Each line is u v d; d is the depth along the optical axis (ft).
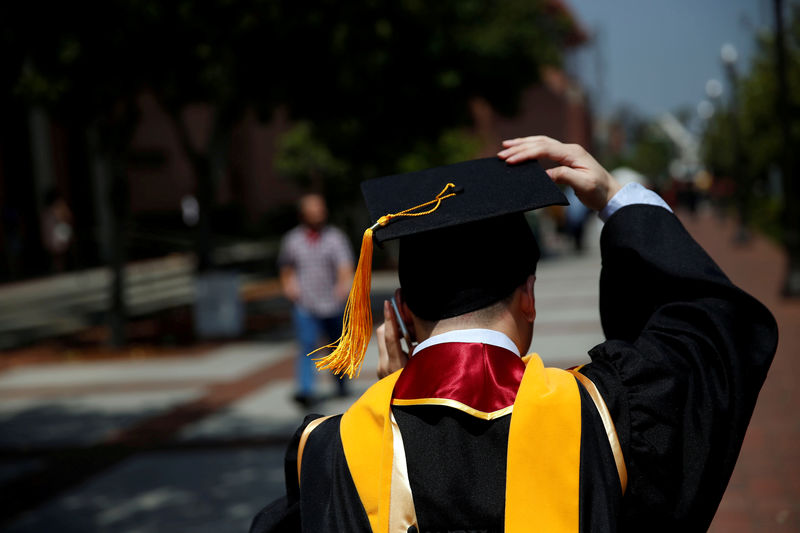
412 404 4.37
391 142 47.26
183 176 81.87
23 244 63.46
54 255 59.00
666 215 5.02
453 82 41.83
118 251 36.19
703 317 4.62
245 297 53.42
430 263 4.53
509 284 4.50
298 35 31.17
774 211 91.50
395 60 37.42
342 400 23.59
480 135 80.84
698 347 4.53
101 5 27.58
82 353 35.29
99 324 42.86
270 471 17.54
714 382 4.45
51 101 29.78
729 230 95.66
